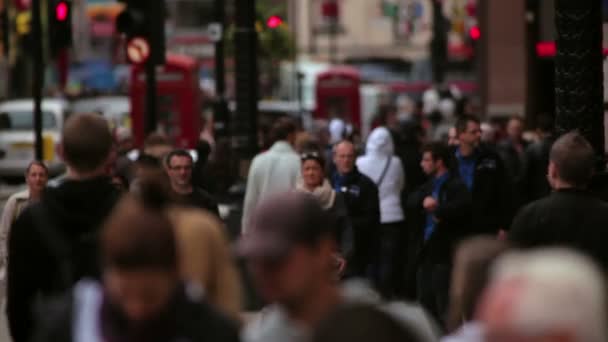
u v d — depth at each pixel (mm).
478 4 63562
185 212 14156
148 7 36750
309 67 118688
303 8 167375
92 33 151125
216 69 53875
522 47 62625
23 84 101188
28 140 73500
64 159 13250
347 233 24797
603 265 15562
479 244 10703
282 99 117688
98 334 9867
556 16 20891
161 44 37000
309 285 9531
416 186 36750
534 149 34875
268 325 9750
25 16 59625
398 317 8789
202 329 9875
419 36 172125
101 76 140500
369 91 107750
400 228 30859
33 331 13383
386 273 30312
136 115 68375
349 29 173500
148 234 9578
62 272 12953
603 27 22938
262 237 9453
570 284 7398
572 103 20828
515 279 7555
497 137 53094
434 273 24438
